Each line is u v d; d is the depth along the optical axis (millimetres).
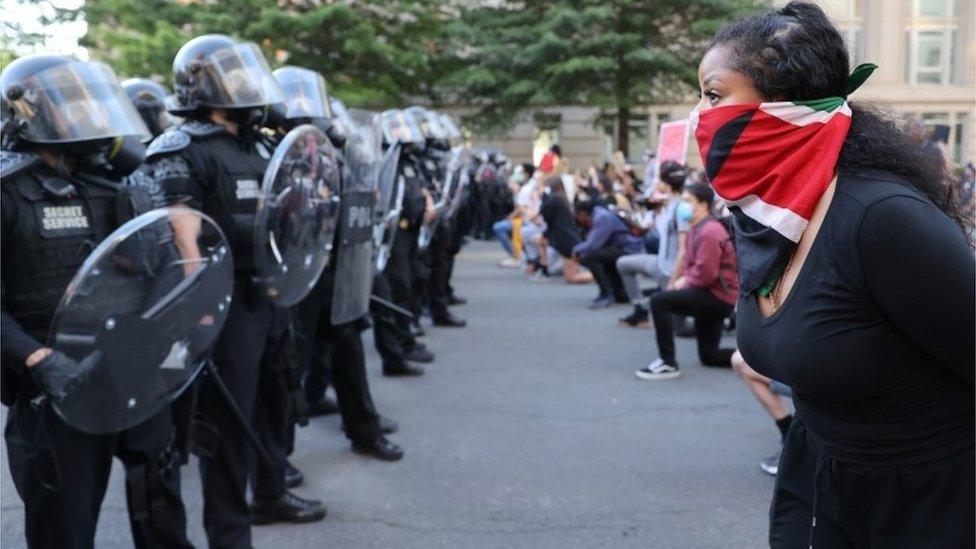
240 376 3248
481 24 23547
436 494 4117
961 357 1430
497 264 15258
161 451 2826
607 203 12266
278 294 3355
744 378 4367
